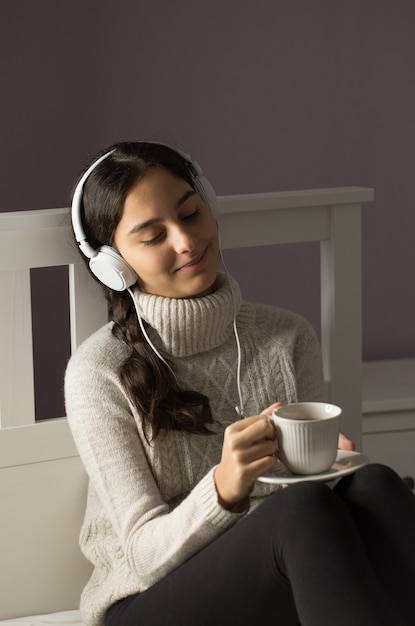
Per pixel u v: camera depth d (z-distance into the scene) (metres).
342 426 2.29
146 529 1.65
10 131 3.18
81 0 3.15
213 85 3.25
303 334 1.98
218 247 1.81
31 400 1.94
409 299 3.47
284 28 3.26
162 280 1.75
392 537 1.51
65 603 2.00
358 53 3.31
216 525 1.57
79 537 1.94
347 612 1.37
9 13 3.12
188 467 1.78
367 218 3.40
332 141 3.34
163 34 3.20
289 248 3.36
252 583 1.51
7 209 3.22
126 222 1.73
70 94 3.20
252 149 3.30
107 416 1.73
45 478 1.95
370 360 3.47
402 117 3.38
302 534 1.45
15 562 1.95
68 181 3.25
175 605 1.57
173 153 1.79
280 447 1.52
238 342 1.83
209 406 1.79
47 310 3.30
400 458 2.88
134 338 1.80
